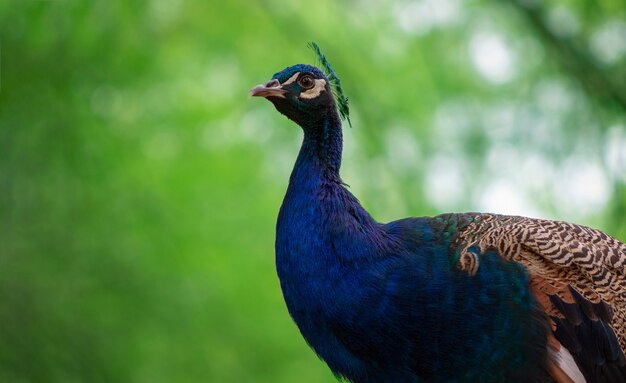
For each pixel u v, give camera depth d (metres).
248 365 18.47
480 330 9.38
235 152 19.62
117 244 18.23
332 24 20.02
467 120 18.67
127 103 19.38
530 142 16.95
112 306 17.88
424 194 18.12
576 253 9.80
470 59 19.52
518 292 9.45
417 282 9.35
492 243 9.65
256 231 19.39
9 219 17.61
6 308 17.17
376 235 9.57
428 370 9.45
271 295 19.09
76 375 17.27
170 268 18.52
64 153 18.03
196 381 18.11
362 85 18.70
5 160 17.69
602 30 16.72
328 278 9.39
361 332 9.35
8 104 17.77
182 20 19.72
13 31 17.95
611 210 15.45
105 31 18.27
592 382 9.66
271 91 10.25
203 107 19.67
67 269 17.78
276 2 19.03
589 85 16.47
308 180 9.91
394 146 18.30
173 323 18.12
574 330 9.56
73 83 18.31
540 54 17.81
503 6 17.56
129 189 18.55
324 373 18.69
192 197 19.12
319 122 10.24
